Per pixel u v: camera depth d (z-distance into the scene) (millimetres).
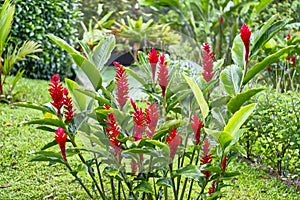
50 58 7285
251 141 4074
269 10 8062
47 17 7199
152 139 2105
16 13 6773
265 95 4180
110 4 9938
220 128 2307
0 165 3670
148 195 2486
